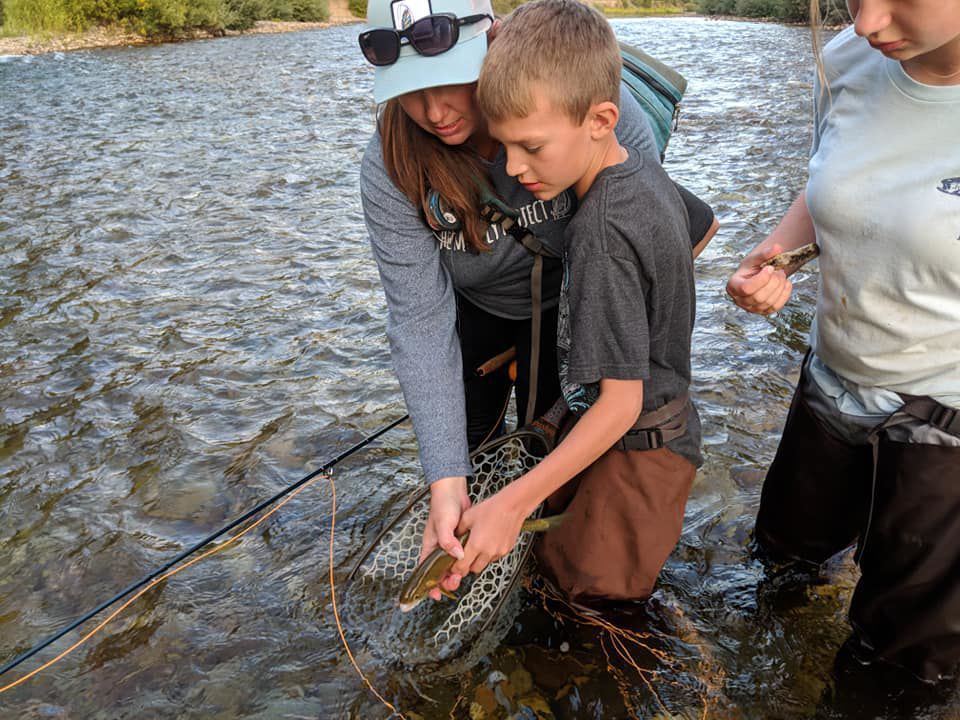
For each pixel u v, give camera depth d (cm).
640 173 192
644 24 2977
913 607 215
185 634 256
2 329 489
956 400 199
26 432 375
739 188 734
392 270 221
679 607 259
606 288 191
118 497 327
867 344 209
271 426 374
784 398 379
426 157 204
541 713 225
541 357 251
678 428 229
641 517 232
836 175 201
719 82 1389
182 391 409
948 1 163
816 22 208
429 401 216
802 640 246
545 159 183
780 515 266
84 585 280
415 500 239
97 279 570
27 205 759
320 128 1110
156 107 1302
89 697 236
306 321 493
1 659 249
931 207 187
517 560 245
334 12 3675
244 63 1911
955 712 221
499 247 220
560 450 202
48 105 1330
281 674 240
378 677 238
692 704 227
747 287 209
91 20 2525
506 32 179
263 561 287
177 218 714
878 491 214
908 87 190
